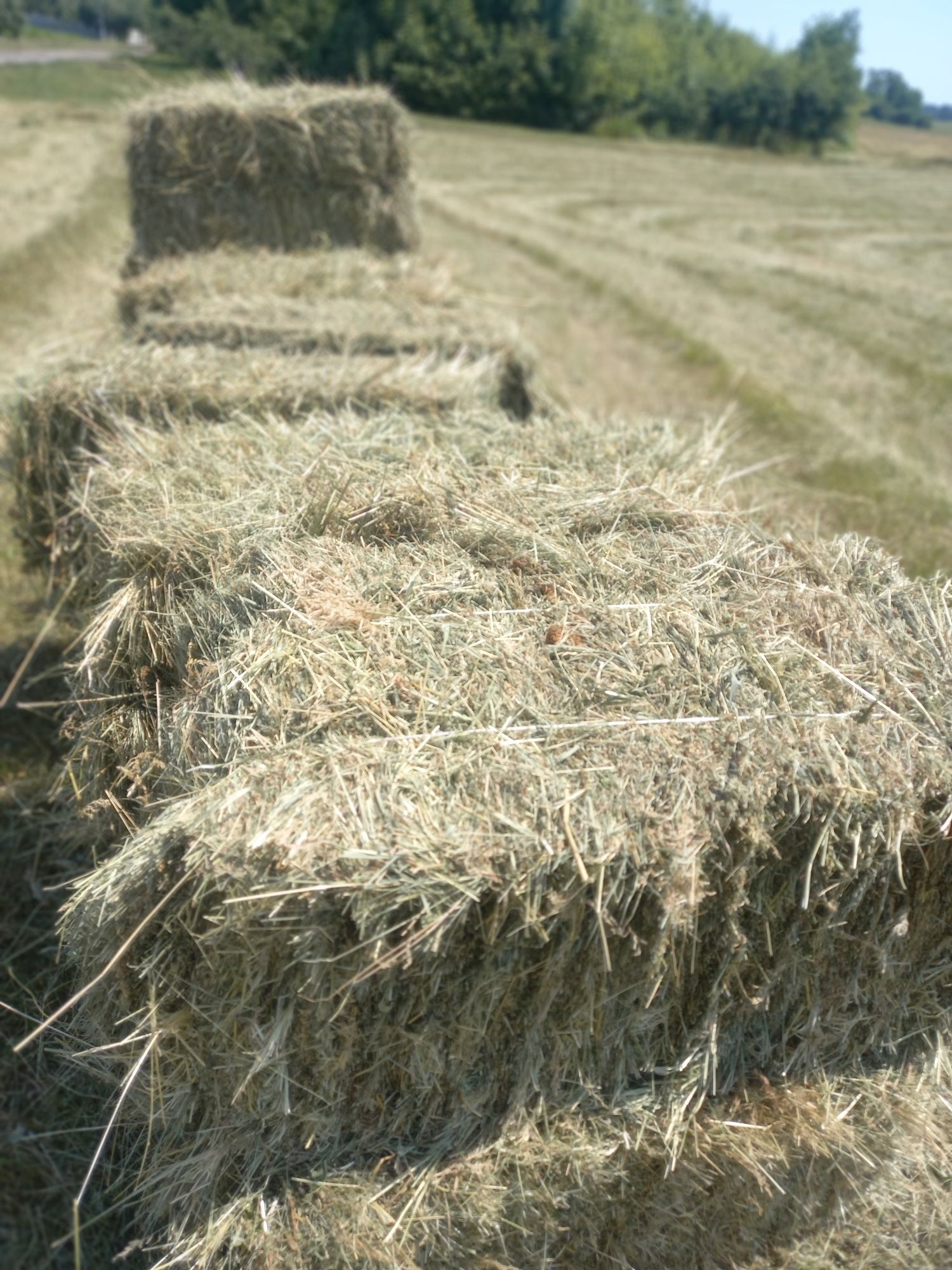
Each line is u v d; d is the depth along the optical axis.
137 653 2.55
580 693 2.04
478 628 2.20
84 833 2.89
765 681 2.10
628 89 44.31
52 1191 2.43
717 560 2.49
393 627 2.19
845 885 1.96
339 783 1.80
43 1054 2.66
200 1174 1.99
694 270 13.67
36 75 34.72
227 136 6.48
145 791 2.25
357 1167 2.00
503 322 5.16
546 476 2.93
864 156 52.72
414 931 1.71
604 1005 1.97
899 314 11.85
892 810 1.90
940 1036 2.30
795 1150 2.14
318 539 2.47
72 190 15.32
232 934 1.75
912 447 7.33
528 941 1.82
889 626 2.33
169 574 2.52
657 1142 2.09
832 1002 2.16
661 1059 2.11
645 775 1.86
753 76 49.94
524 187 21.77
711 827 1.81
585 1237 2.20
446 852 1.71
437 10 40.44
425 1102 2.01
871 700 2.07
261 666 2.05
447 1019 1.88
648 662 2.12
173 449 3.12
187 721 2.06
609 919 1.80
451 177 22.64
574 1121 2.06
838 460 6.77
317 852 1.69
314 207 6.82
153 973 1.86
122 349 4.16
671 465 3.19
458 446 3.15
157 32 40.25
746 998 2.06
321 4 40.06
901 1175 2.27
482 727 1.95
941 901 2.11
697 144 48.81
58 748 3.79
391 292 5.68
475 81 41.94
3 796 3.57
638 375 8.46
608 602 2.32
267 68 37.91
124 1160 2.35
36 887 3.17
